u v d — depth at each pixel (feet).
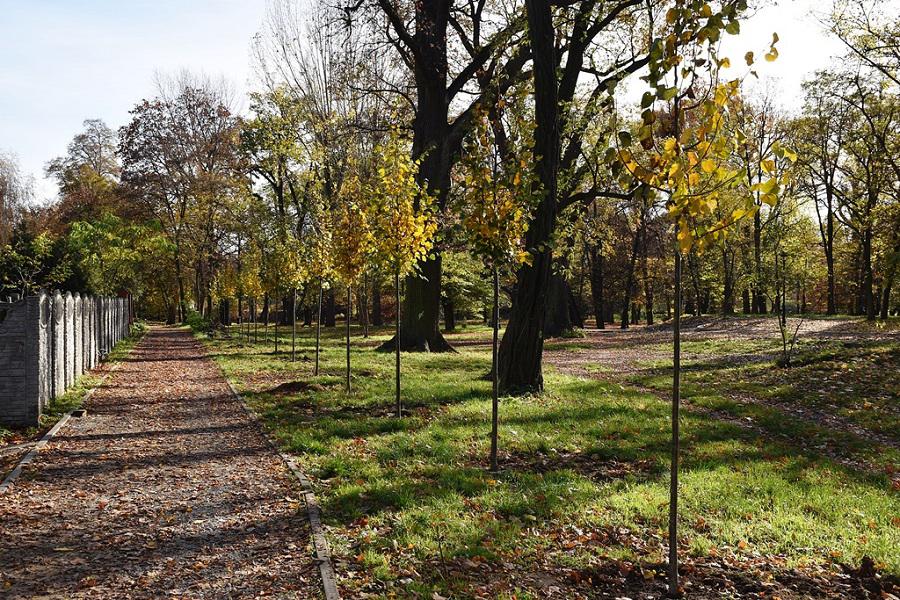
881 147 72.69
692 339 93.71
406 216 33.58
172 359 74.43
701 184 13.38
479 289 137.69
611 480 22.86
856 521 19.57
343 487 21.12
